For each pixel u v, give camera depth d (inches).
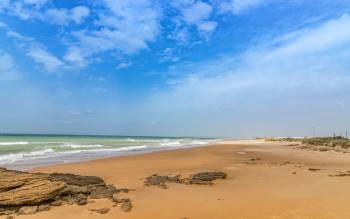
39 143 2192.4
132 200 486.3
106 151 1565.0
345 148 1774.1
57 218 397.7
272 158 1211.9
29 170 788.0
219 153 1478.8
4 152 1300.4
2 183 430.0
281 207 436.1
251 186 592.1
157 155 1315.2
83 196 491.2
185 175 722.8
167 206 451.5
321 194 514.9
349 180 652.1
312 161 1088.8
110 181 649.0
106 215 410.3
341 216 390.6
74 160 1065.5
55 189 459.5
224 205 452.4
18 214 410.6
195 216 402.3
